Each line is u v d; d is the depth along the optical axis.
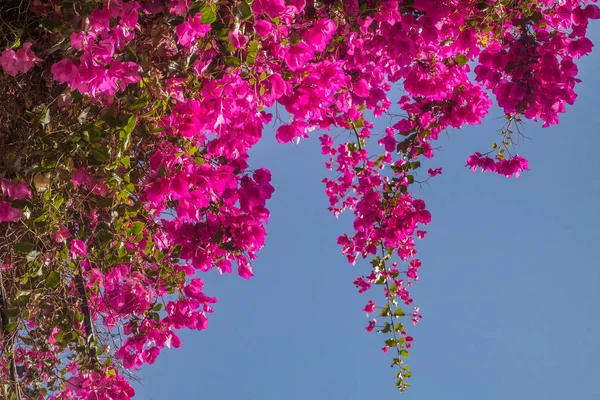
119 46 1.86
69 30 1.71
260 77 2.15
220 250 2.98
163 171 2.16
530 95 2.71
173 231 2.89
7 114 2.07
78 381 2.97
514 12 2.77
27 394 2.84
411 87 3.23
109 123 1.94
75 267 2.54
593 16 2.63
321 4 2.60
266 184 2.83
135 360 2.99
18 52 1.74
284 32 2.20
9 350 2.27
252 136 2.38
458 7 2.78
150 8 2.13
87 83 1.77
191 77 2.26
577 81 2.65
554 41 2.64
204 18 1.80
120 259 2.51
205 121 2.14
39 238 2.07
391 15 2.68
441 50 3.11
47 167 1.98
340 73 2.37
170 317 3.04
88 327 2.84
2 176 1.87
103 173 2.07
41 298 2.51
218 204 2.83
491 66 2.82
